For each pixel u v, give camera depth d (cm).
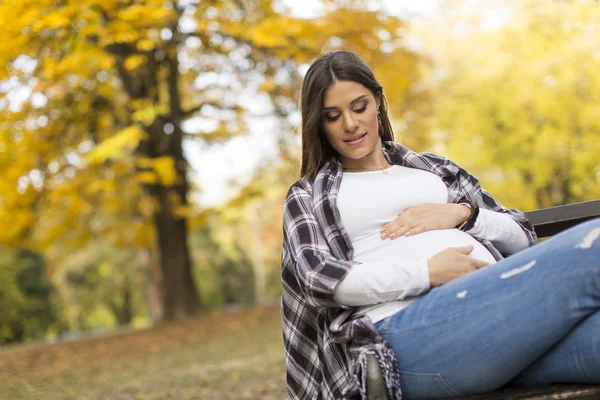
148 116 1240
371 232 225
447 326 183
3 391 705
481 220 230
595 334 167
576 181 2089
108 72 1435
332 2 1241
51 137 1347
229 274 4438
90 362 965
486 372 180
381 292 196
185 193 1622
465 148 2161
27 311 3078
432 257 200
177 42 1352
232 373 644
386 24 1232
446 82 2162
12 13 1070
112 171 1509
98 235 1823
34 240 1481
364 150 227
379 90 233
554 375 180
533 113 2047
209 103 1548
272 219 4291
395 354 190
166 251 1630
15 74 1133
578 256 170
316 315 218
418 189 234
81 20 1174
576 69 1905
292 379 218
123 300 3797
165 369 791
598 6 1816
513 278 177
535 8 1948
